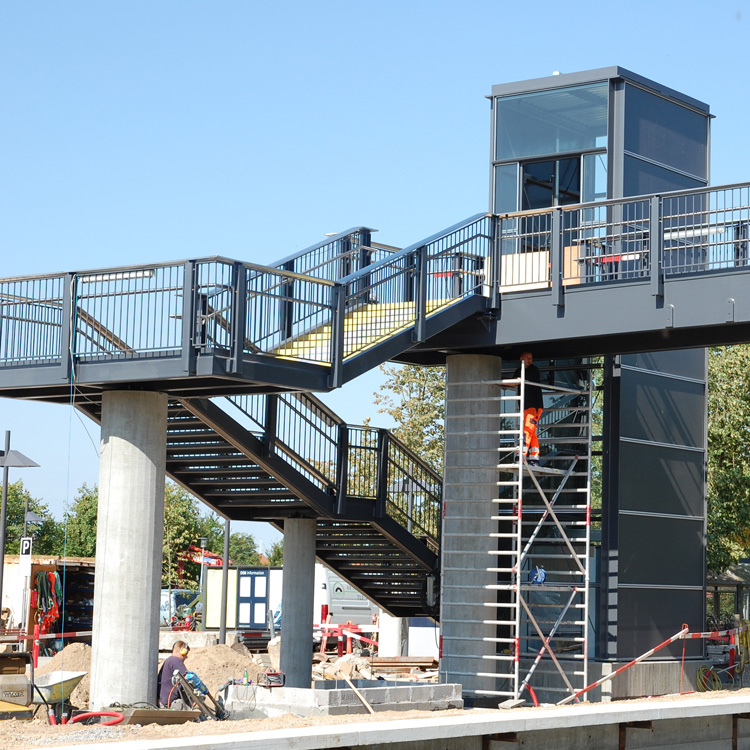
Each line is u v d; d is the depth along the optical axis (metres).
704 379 21.31
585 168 19.23
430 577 22.47
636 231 17.47
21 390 16.62
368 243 20.28
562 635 19.14
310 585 21.53
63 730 11.88
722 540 28.66
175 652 14.63
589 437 18.59
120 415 15.44
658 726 14.40
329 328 16.34
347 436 20.31
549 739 12.98
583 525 19.27
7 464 25.78
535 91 19.91
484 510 18.55
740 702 14.83
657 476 19.98
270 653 27.03
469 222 17.80
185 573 58.31
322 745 10.29
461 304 17.52
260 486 20.50
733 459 29.47
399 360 19.81
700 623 20.58
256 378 14.55
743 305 15.76
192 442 19.28
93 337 15.08
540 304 17.59
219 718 14.12
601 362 19.41
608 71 19.05
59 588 28.28
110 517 15.31
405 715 13.87
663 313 16.41
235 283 14.33
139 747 9.20
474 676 18.14
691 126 20.52
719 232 16.81
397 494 21.92
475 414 18.75
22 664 13.14
